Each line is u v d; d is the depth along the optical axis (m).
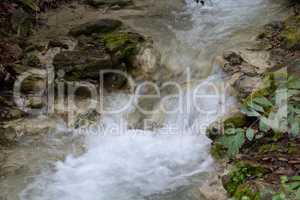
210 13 6.61
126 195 3.86
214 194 3.70
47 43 5.79
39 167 4.21
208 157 4.25
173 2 7.20
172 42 5.74
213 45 5.61
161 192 3.88
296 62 4.77
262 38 5.61
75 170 4.20
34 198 3.81
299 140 3.95
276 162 3.77
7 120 4.72
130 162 4.33
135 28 6.20
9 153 4.36
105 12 6.95
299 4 6.40
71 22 6.57
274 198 3.28
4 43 5.67
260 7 6.62
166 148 4.52
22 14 6.26
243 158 3.96
